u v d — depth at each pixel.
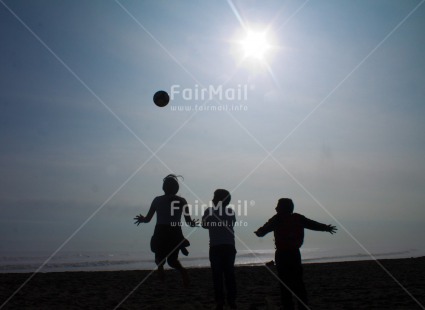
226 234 6.68
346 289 8.98
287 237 6.02
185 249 8.12
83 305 7.27
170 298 8.06
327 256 29.36
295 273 5.94
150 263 23.91
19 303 7.50
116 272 13.30
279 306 7.09
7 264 21.53
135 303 7.48
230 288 6.66
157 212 7.97
